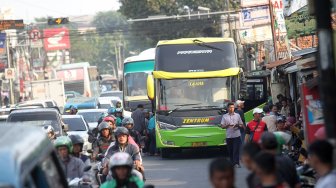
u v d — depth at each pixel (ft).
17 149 25.46
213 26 324.60
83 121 139.03
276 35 169.37
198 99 128.36
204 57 128.57
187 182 96.53
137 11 336.29
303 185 52.44
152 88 129.18
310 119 60.59
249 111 141.79
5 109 168.96
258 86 147.74
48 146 31.55
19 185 23.77
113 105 222.28
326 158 34.35
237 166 111.45
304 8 128.16
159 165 120.88
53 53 522.47
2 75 324.80
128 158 44.24
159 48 129.70
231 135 111.24
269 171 35.70
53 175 31.89
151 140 140.36
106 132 75.51
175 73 128.16
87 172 54.80
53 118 117.50
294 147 87.40
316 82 59.82
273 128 99.35
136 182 44.75
